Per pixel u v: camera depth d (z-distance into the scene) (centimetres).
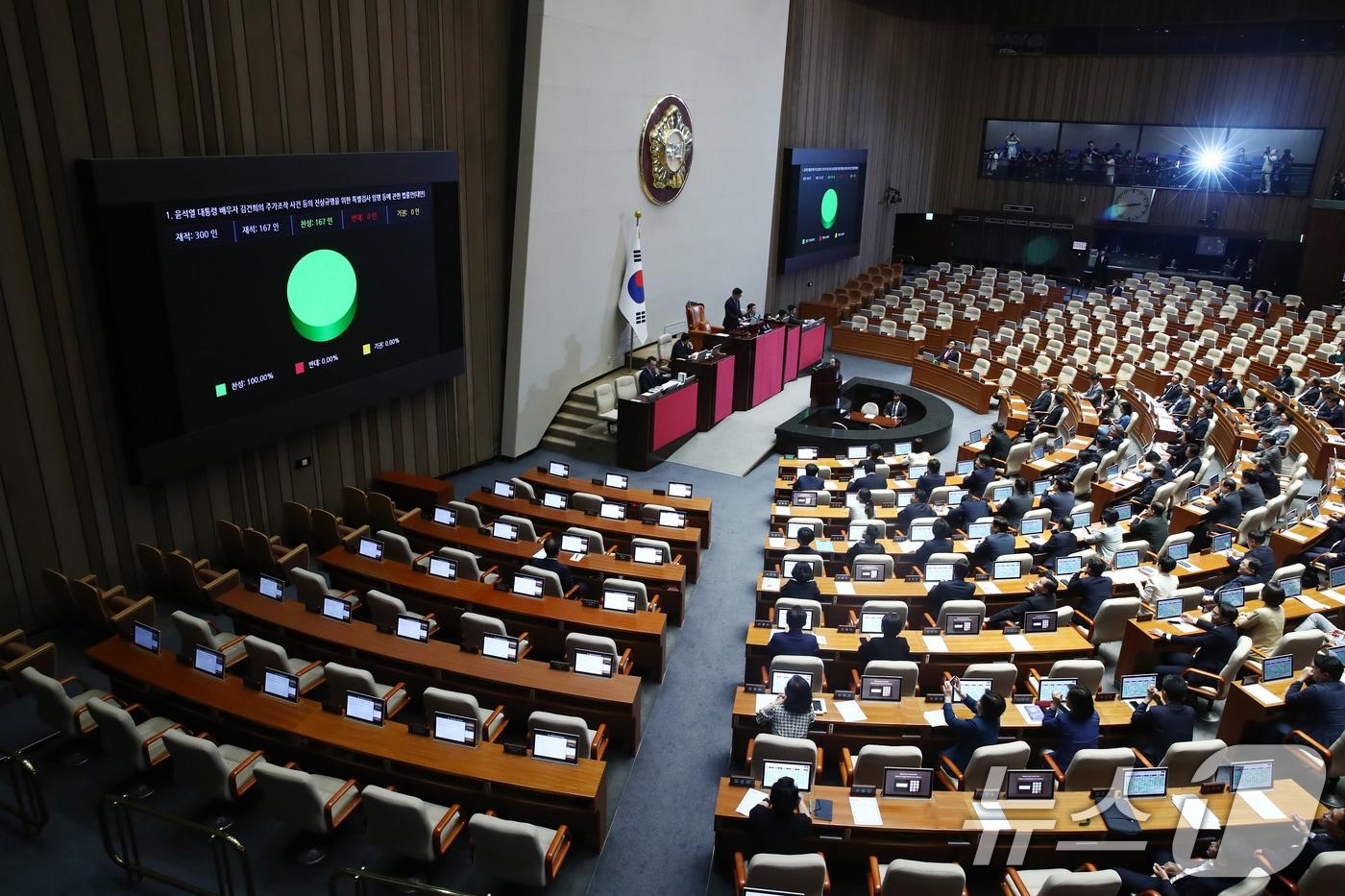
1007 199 3578
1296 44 3011
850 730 824
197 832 761
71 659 1002
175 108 1066
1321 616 1014
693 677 1042
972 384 2172
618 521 1302
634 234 1919
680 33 1927
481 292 1609
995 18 3428
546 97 1570
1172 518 1404
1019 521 1305
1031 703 840
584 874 749
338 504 1409
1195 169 3266
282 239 1195
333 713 805
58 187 974
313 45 1223
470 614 959
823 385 1989
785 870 616
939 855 703
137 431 1059
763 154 2397
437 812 727
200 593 1092
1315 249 3006
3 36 907
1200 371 2245
